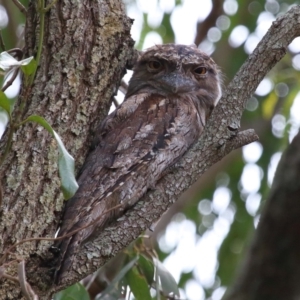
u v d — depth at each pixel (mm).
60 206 7211
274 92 12984
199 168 7457
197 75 9898
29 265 6832
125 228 7223
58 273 6770
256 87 7508
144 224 7312
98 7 8023
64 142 7488
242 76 7477
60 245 6949
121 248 7195
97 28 7957
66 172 6043
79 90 7703
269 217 10742
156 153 8062
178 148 8297
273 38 7484
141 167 7891
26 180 7113
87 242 7258
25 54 7961
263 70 7469
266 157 13953
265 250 10758
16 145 7262
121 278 9055
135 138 8055
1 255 6785
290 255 10625
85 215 7258
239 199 13992
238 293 10867
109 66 7961
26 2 11055
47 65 7730
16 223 6922
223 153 7438
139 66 9898
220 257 13531
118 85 8133
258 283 10773
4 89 7664
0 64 6074
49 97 7555
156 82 9562
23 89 7688
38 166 7199
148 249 9453
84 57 7809
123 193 7730
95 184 7535
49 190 7164
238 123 7414
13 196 7020
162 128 8289
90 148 7836
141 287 9148
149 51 9984
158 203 7371
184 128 8461
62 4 7906
